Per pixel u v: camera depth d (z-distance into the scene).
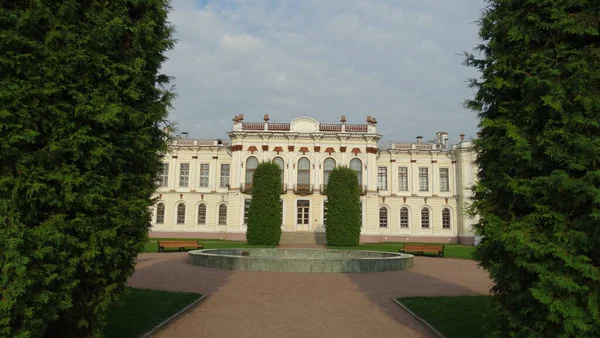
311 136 42.88
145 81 6.25
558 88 4.82
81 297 5.62
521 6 5.44
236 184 42.47
